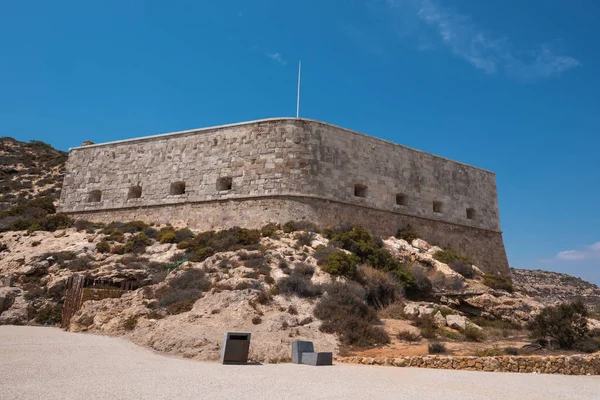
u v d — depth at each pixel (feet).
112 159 136.67
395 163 128.26
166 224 120.88
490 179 151.23
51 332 68.13
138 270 90.27
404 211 125.18
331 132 118.93
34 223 127.75
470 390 37.32
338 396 31.78
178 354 51.19
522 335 80.02
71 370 38.11
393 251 108.37
